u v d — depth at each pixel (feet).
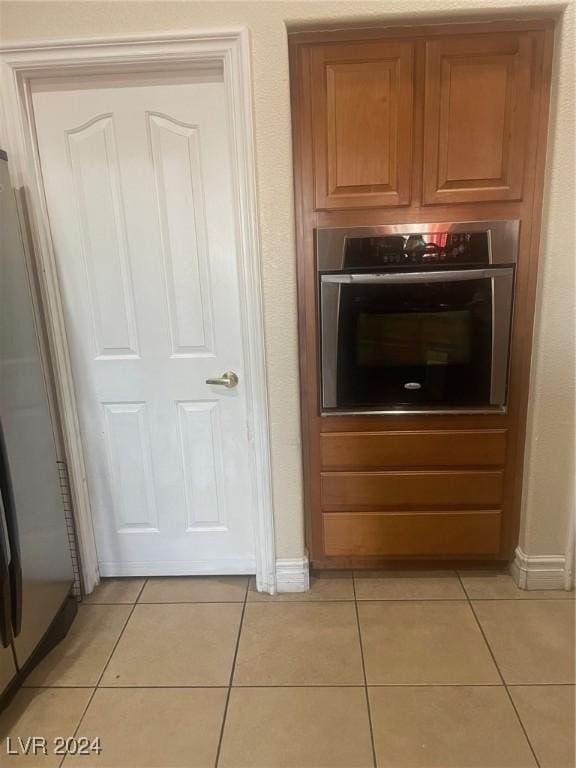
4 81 5.89
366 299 6.32
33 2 5.66
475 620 6.51
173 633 6.49
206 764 4.87
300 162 6.08
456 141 5.98
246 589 7.25
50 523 6.17
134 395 6.92
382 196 6.14
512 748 4.91
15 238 5.71
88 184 6.34
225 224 6.40
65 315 6.70
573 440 6.56
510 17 5.61
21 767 4.88
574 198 5.91
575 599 6.81
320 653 6.09
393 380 6.59
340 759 4.86
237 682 5.74
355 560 7.39
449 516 7.04
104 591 7.30
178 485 7.20
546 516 6.79
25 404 5.74
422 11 5.53
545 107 5.87
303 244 6.32
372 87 5.87
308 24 5.62
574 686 5.56
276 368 6.46
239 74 5.69
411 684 5.63
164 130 6.18
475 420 6.72
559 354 6.32
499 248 6.19
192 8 5.61
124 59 5.79
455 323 6.36
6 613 5.16
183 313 6.66
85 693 5.66
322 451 6.89
